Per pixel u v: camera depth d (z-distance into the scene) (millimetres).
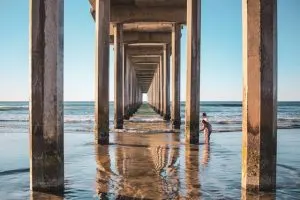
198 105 16094
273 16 7043
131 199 7086
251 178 7219
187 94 16125
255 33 7027
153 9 25219
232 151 13945
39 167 7168
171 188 7941
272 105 7055
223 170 10055
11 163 11945
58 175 7293
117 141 17109
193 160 11719
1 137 21312
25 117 52312
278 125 32812
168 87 37531
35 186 7238
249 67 7074
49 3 6980
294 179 8961
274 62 7090
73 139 19016
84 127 29266
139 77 81812
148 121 34750
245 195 7078
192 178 8977
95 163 11219
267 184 7180
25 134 23500
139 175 9352
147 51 42000
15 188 8172
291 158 12688
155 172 9727
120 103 25156
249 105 7105
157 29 33000
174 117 26031
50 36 6996
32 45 6988
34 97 7039
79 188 7957
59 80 7172
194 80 15984
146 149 14336
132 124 30250
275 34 7148
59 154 7270
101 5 16719
